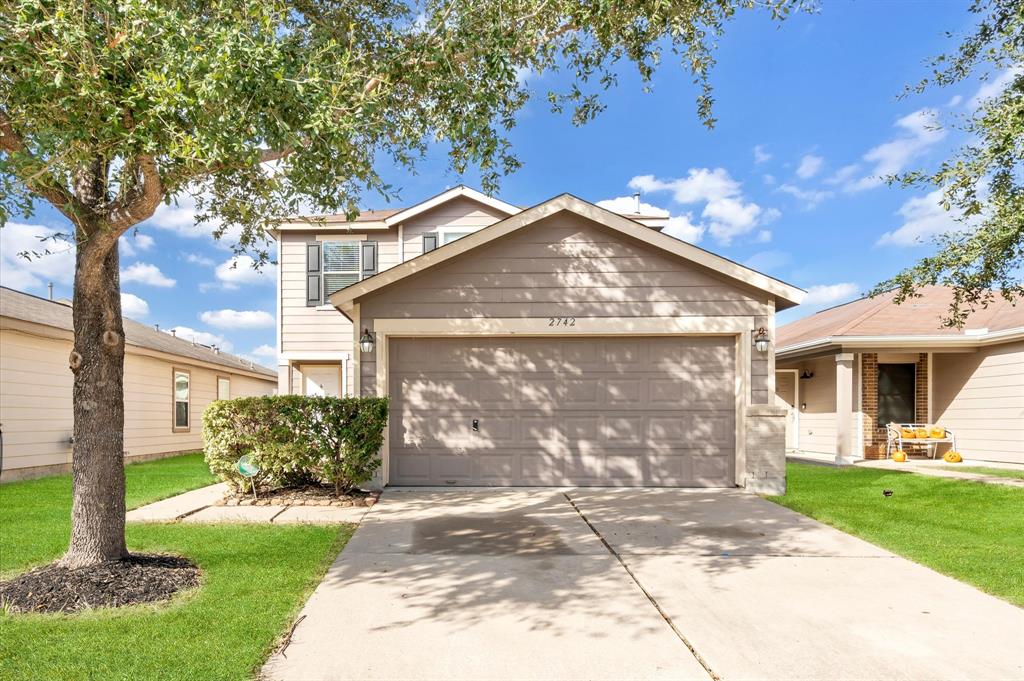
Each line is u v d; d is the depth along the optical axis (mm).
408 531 6230
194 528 6215
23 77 3502
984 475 10688
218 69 3578
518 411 9008
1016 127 6098
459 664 3203
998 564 5078
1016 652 3412
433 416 9000
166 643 3342
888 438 13625
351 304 8883
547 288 8930
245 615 3766
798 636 3605
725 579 4695
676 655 3332
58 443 11836
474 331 8875
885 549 5629
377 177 5047
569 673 3109
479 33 5070
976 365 12875
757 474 8594
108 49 3531
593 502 7820
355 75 4613
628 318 8891
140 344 14484
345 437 7840
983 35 7219
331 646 3422
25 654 3182
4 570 4691
